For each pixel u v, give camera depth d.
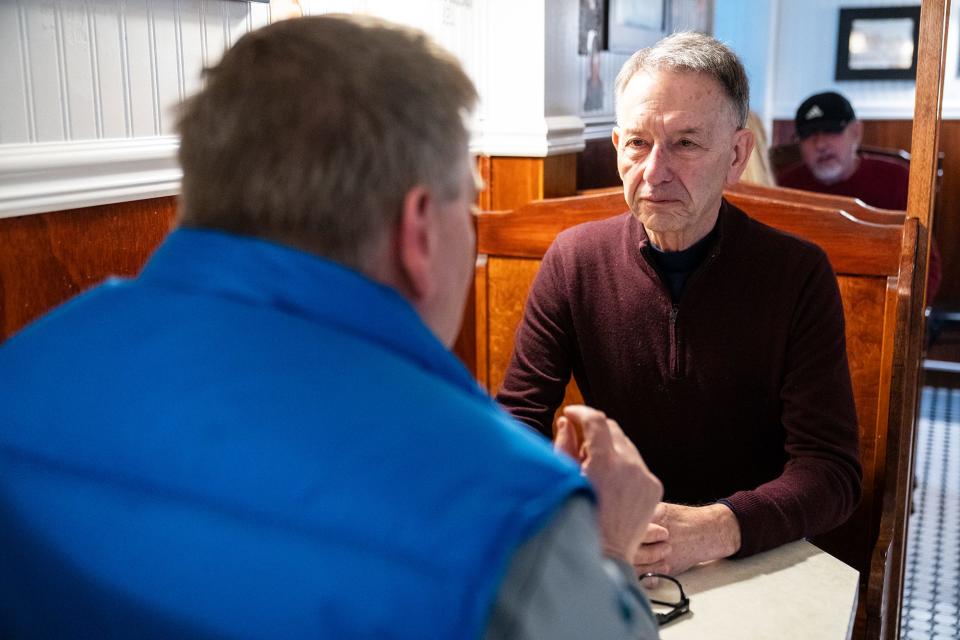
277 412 0.55
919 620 2.81
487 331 2.38
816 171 3.78
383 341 0.61
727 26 5.46
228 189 0.62
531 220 2.27
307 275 0.60
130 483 0.56
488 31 2.47
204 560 0.54
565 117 2.60
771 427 1.65
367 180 0.60
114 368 0.60
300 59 0.62
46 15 1.30
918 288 1.92
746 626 1.15
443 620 0.49
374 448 0.54
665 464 1.72
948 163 5.59
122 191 1.46
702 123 1.51
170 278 0.63
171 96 1.57
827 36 5.97
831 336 1.58
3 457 0.61
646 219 1.57
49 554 0.58
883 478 1.96
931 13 1.80
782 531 1.36
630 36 3.20
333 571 0.51
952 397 4.96
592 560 0.55
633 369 1.69
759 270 1.60
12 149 1.25
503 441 0.56
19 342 0.66
